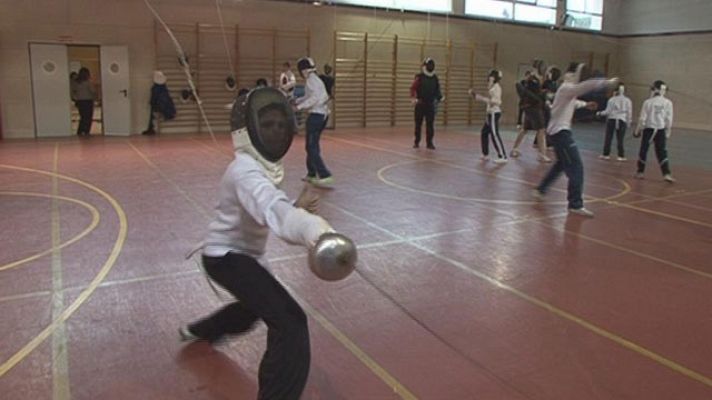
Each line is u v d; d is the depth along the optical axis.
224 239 2.36
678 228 5.86
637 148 12.66
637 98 20.20
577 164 6.31
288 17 14.58
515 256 4.82
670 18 18.97
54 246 4.79
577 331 3.42
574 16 19.50
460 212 6.31
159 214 5.89
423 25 16.58
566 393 2.73
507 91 18.62
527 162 10.10
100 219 5.67
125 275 4.16
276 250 4.80
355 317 3.55
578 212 6.35
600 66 20.34
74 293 3.81
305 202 2.24
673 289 4.14
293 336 2.17
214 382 2.77
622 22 20.41
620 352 3.16
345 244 1.68
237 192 2.14
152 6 13.05
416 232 5.48
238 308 2.96
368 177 8.31
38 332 3.24
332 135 13.95
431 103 11.40
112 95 12.95
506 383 2.81
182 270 4.28
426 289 4.04
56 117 12.65
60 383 2.72
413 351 3.12
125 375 2.81
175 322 3.41
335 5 15.11
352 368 2.92
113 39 12.81
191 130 13.98
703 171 9.74
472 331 3.39
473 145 12.41
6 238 4.99
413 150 11.38
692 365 3.03
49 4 12.14
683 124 18.98
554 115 6.38
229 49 14.00
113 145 11.33
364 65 15.82
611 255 4.91
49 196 6.65
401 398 2.66
